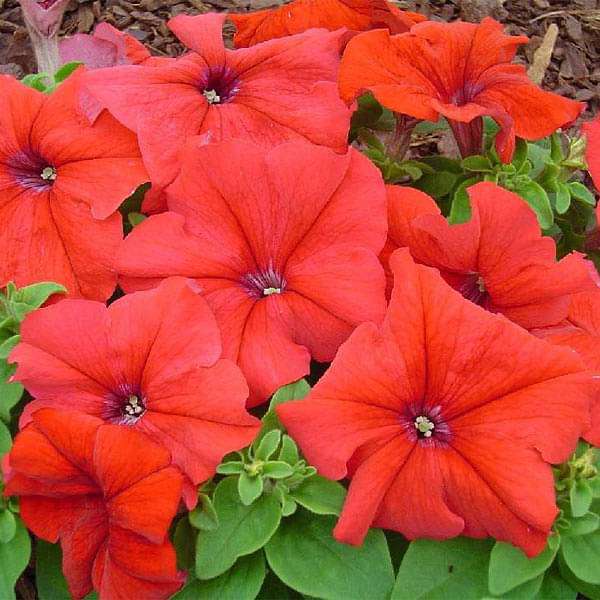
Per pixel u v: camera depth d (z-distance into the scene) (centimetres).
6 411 32
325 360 32
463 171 40
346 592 30
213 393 29
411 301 30
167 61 41
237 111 35
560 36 62
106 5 62
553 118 36
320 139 35
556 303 32
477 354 30
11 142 35
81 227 33
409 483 29
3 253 34
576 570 30
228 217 33
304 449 29
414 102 35
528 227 32
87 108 34
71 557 29
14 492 29
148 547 28
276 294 32
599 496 30
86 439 28
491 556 30
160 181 33
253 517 30
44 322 30
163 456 28
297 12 42
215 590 30
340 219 32
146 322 30
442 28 37
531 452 29
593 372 31
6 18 62
